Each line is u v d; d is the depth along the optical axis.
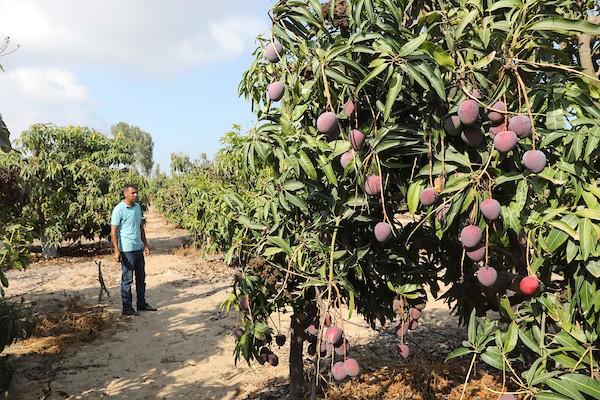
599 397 1.45
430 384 3.45
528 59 1.64
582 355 1.58
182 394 3.65
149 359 4.42
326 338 1.79
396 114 1.70
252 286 2.60
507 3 1.58
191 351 4.60
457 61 1.64
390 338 4.69
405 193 1.83
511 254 2.21
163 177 25.23
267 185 2.39
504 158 1.59
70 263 9.68
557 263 1.79
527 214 1.62
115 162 11.66
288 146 1.94
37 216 9.73
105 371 4.13
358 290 2.50
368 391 3.44
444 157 1.61
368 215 1.96
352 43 1.58
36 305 6.22
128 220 5.93
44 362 4.33
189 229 11.65
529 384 1.57
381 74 1.63
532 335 1.81
